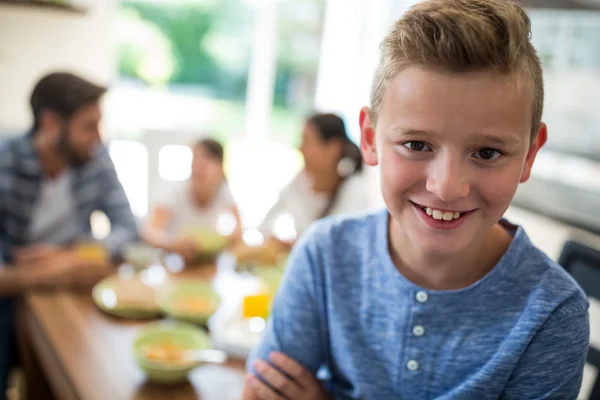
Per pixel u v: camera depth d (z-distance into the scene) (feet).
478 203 2.18
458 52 1.97
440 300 2.54
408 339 2.60
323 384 3.01
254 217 14.42
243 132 16.02
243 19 15.20
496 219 2.24
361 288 2.78
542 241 7.16
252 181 16.31
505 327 2.47
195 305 5.04
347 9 13.55
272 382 2.90
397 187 2.24
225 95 15.70
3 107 12.35
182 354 4.05
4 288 5.18
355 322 2.76
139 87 14.98
